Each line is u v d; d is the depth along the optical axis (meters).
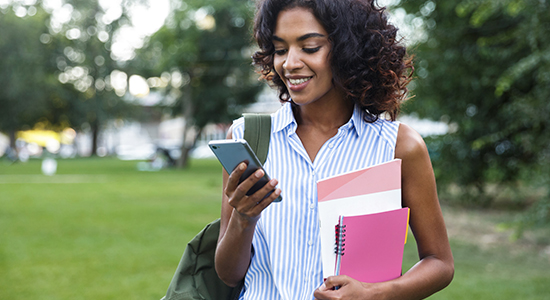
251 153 1.14
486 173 10.25
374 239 1.24
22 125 40.69
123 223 9.30
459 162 10.25
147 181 19.12
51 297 4.86
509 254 6.79
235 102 27.11
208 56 25.61
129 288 5.18
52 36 38.69
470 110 10.07
